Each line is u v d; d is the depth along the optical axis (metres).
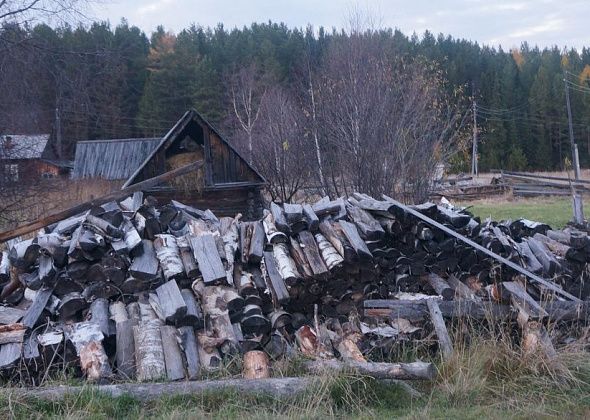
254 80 43.06
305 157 21.67
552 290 7.28
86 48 16.42
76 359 6.02
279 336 6.67
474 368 6.07
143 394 5.46
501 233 8.38
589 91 65.00
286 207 7.71
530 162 65.75
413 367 5.79
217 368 6.00
